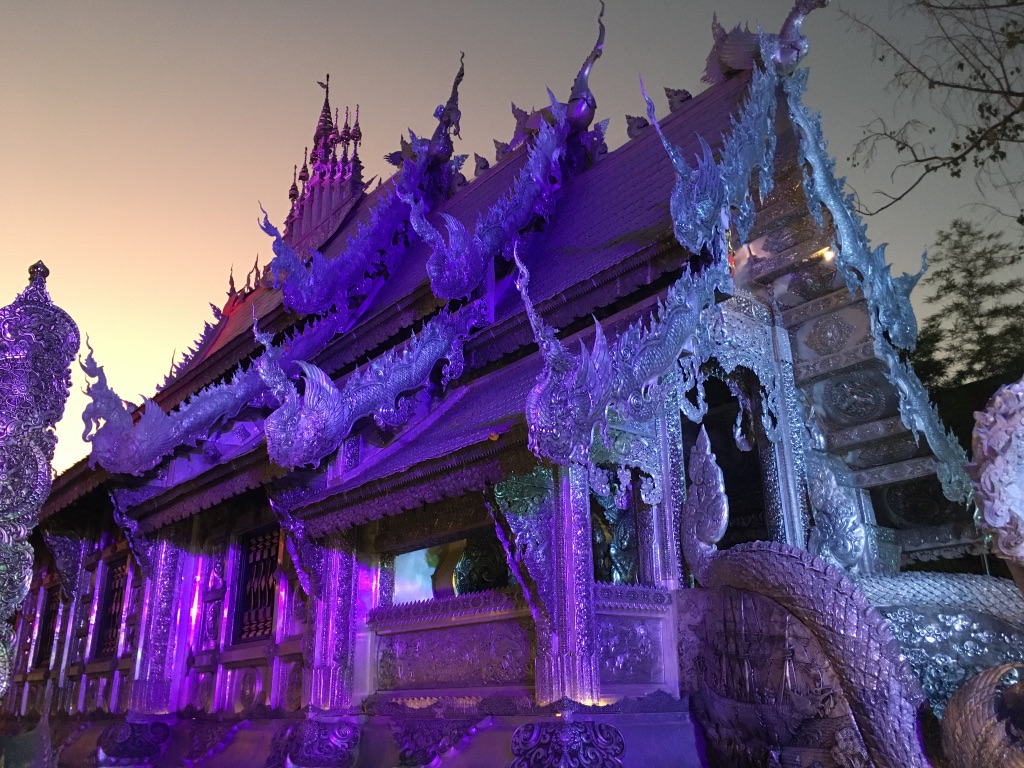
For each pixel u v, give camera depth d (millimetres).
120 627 12453
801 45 8008
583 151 11242
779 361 8914
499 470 6301
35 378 5062
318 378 7812
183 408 10516
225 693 10719
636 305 7293
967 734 3764
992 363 13586
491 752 6617
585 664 6188
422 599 8945
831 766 5188
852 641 5125
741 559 6031
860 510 8766
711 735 6387
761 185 7609
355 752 8086
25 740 5469
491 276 9070
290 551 8758
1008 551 3430
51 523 14312
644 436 7285
